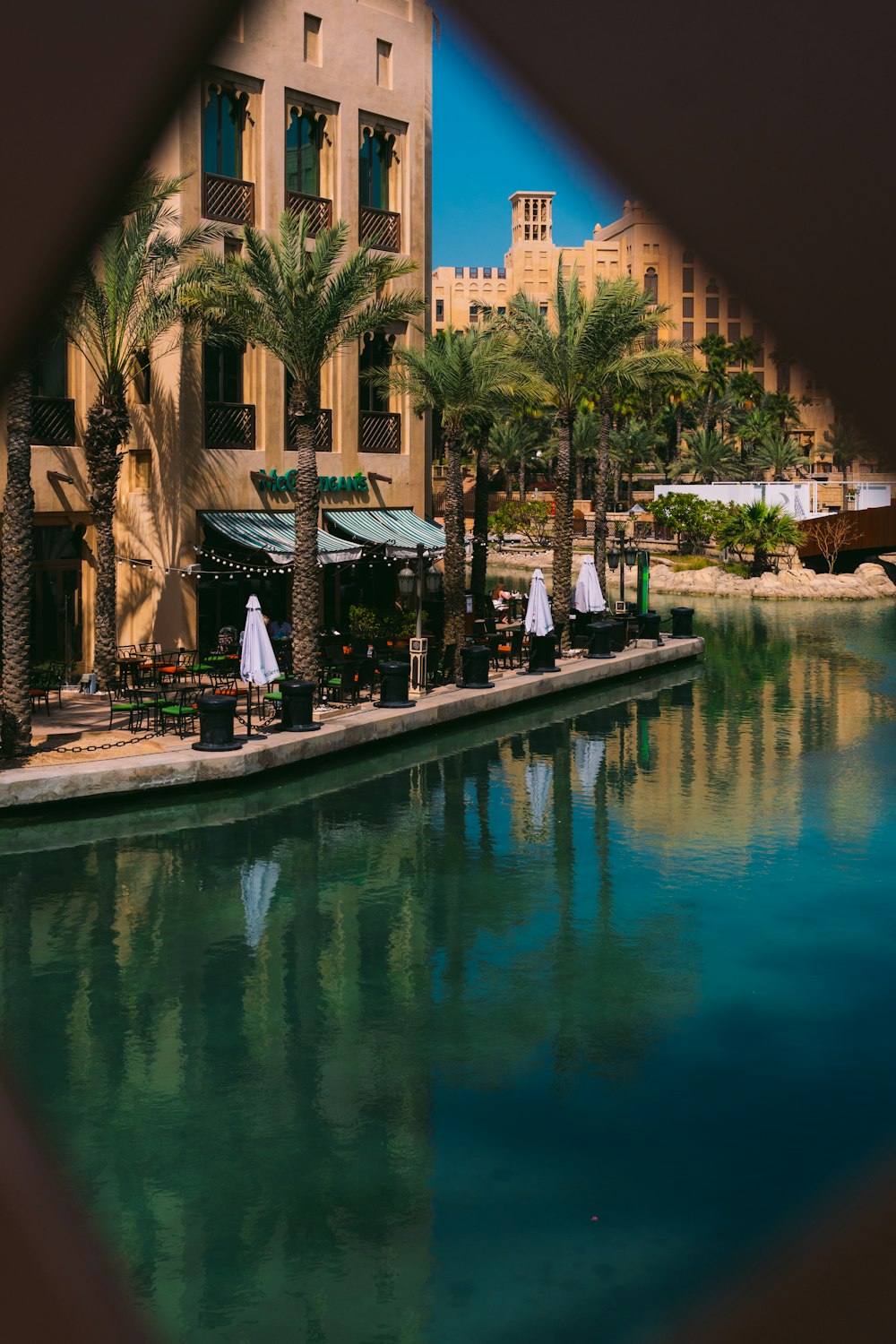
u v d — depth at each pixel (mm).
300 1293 7215
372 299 32562
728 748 24250
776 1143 8953
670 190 1039
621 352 35062
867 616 52219
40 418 26516
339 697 26125
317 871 16156
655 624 37125
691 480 95250
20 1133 1812
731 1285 6973
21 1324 1636
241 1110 9680
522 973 12641
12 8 1147
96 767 19109
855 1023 11227
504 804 19719
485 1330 6828
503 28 1059
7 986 12250
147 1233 7879
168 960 13016
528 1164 8758
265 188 30000
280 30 30016
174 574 28562
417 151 34531
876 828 18359
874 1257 1295
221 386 29641
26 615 19719
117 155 1206
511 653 31000
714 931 13898
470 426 34531
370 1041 10992
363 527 32625
